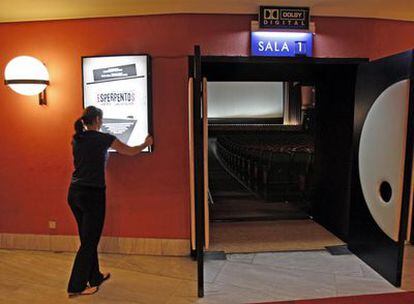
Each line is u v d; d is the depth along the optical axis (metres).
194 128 2.49
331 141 3.93
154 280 2.85
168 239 3.41
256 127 12.30
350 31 3.34
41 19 3.33
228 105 13.19
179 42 3.25
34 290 2.70
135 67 3.23
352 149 3.33
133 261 3.25
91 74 3.29
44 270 3.07
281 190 5.50
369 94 2.96
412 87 2.46
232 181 7.37
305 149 5.78
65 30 3.34
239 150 7.25
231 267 3.09
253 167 6.14
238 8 3.20
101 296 2.59
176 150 3.34
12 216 3.59
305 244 3.62
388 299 2.51
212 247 3.56
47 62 3.38
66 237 3.54
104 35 3.30
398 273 2.66
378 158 2.84
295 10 3.22
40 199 3.54
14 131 3.51
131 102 3.26
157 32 3.25
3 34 3.40
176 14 3.22
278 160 5.45
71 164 3.46
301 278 2.86
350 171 3.47
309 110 10.80
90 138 2.56
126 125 3.29
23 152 3.52
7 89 3.47
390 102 2.66
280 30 3.24
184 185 3.37
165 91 3.29
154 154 3.37
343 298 2.52
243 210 5.05
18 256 3.40
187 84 3.27
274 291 2.64
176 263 3.21
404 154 2.55
